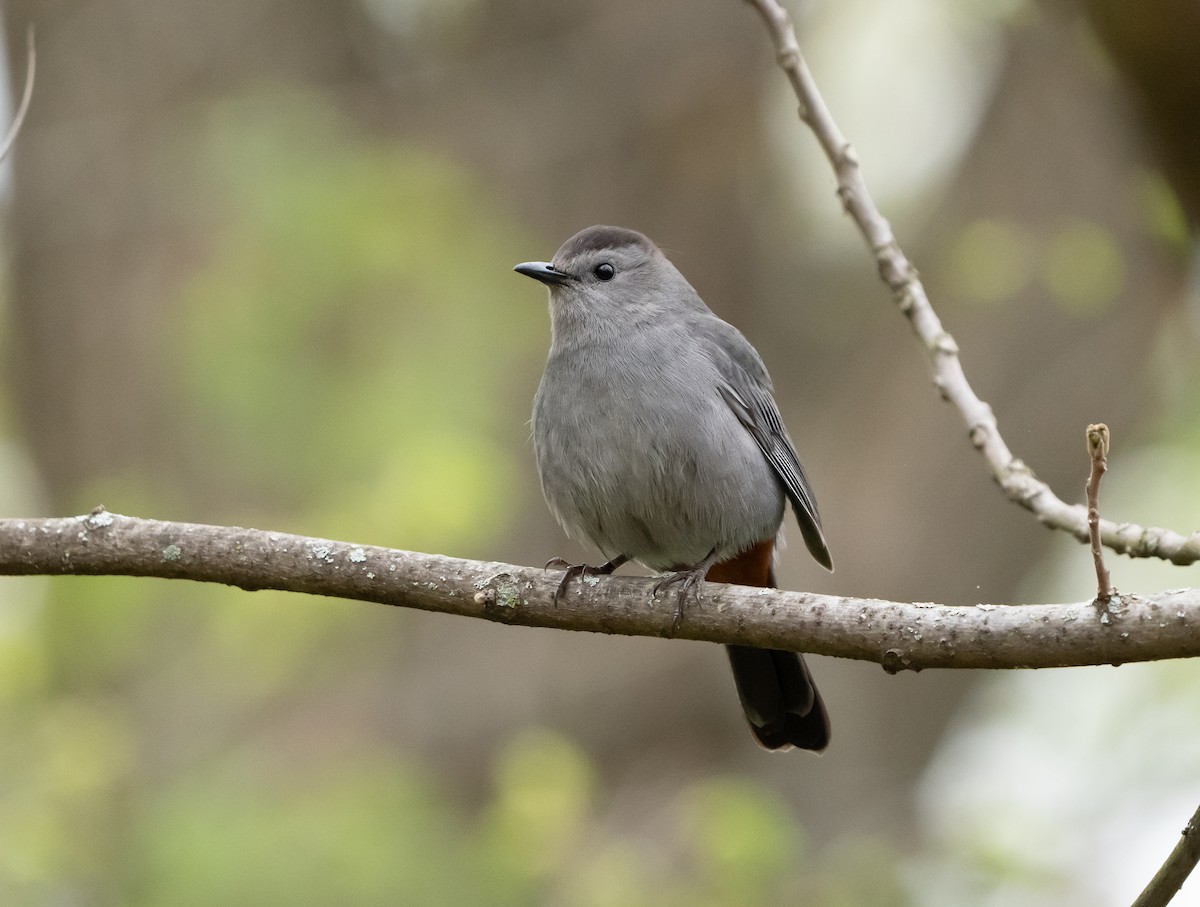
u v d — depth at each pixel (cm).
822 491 1403
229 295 1228
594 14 1480
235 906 1047
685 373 803
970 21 1282
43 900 1130
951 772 1407
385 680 1312
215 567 664
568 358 827
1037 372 1348
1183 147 544
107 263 1368
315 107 1323
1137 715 1374
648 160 1472
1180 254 755
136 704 1192
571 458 815
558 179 1459
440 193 1280
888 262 781
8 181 1407
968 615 582
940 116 1534
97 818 1151
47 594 1223
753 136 1487
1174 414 1366
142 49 1411
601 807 1284
